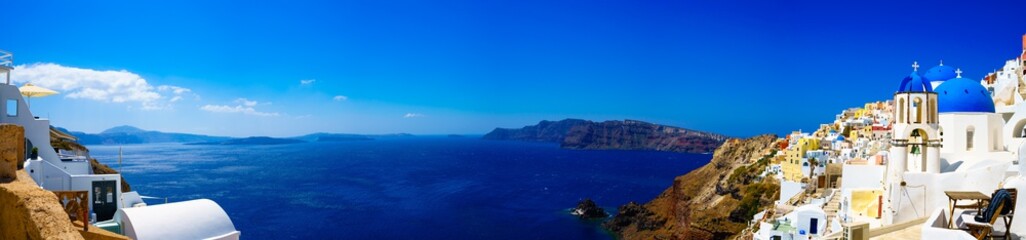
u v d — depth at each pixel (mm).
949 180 41938
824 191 74250
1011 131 52625
